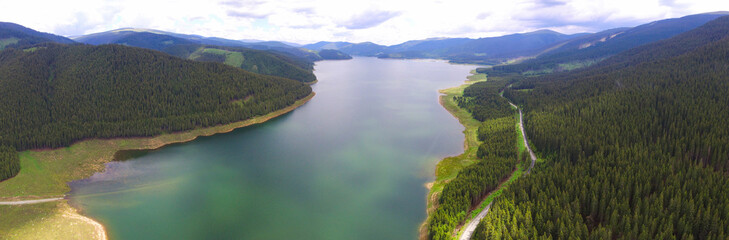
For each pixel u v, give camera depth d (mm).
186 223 96562
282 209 103750
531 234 73812
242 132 185750
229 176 127562
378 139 171000
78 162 136375
